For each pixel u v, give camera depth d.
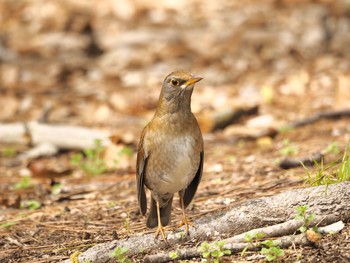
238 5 23.16
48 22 21.73
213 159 11.66
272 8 22.56
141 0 23.78
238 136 13.39
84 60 19.77
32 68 19.06
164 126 7.45
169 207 7.92
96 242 7.90
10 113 16.31
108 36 21.02
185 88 7.34
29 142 13.41
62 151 13.28
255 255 6.81
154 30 21.33
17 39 20.72
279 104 15.48
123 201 9.61
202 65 18.88
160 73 18.64
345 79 14.85
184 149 7.45
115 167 11.78
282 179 9.30
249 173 10.17
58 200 10.09
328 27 20.52
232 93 16.61
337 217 7.04
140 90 17.48
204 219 7.41
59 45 20.45
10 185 11.40
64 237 8.23
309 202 7.12
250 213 7.21
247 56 19.27
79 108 16.45
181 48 19.97
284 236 6.98
